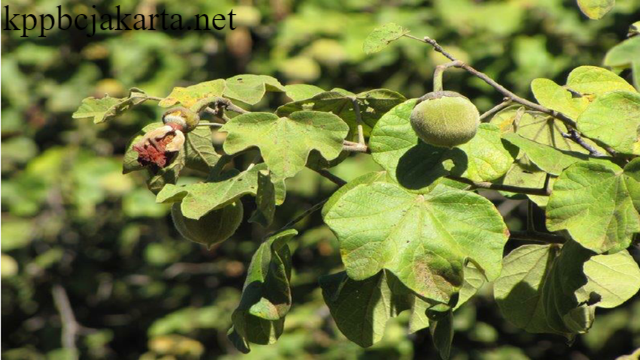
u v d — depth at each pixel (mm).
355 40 7980
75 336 9266
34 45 8750
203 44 8523
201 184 2152
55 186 8352
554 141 2607
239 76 2533
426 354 8359
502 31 7656
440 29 7918
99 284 9297
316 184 7785
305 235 8086
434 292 1936
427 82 7992
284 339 7668
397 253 1964
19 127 8688
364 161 7625
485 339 8008
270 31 8367
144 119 8531
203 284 9250
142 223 9047
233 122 2121
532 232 2426
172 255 9117
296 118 2125
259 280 2150
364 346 2379
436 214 1999
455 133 2006
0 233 8281
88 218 8750
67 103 8609
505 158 2066
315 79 8172
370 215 1998
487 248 1962
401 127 2107
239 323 2166
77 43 8883
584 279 2115
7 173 8516
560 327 2303
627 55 1968
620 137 2045
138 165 2516
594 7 2387
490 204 1995
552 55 7562
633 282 2506
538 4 7645
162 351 8336
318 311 7773
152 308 9539
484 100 7641
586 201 1964
